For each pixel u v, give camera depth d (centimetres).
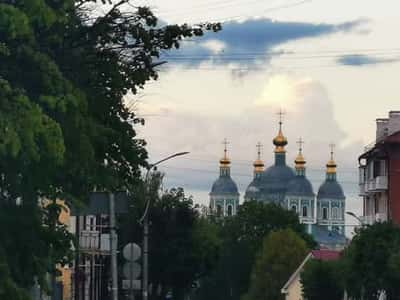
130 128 3772
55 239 3466
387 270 11619
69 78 3384
